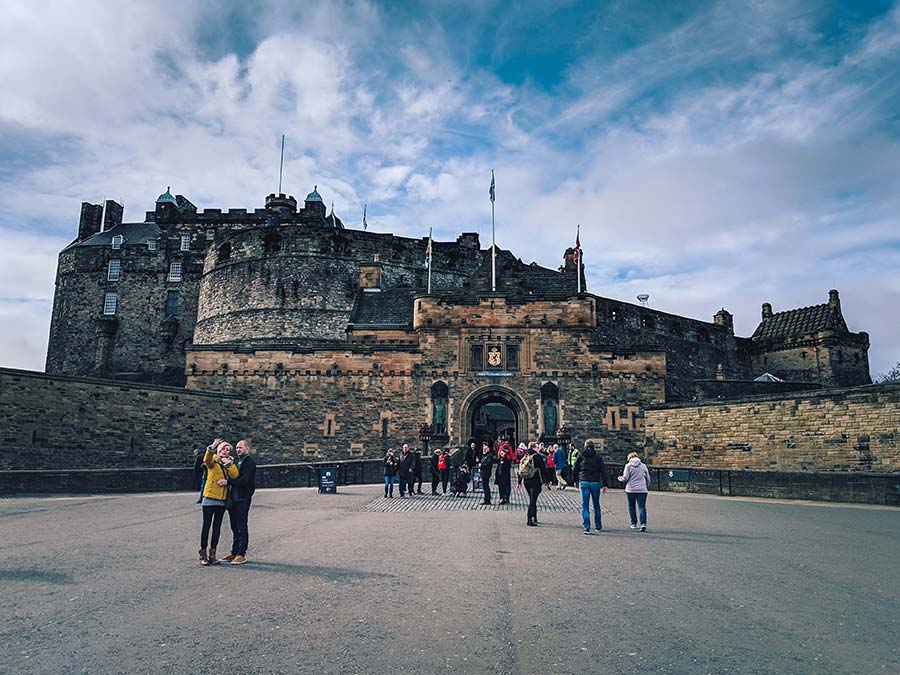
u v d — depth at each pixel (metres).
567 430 38.06
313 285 57.41
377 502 21.31
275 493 24.77
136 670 5.95
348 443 38.72
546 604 8.16
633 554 11.60
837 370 66.19
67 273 72.06
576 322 39.12
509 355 39.31
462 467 25.08
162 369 67.81
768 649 6.57
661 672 5.96
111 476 24.31
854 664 6.18
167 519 16.45
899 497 20.64
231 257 60.59
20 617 7.52
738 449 32.34
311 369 39.53
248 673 5.91
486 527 15.27
